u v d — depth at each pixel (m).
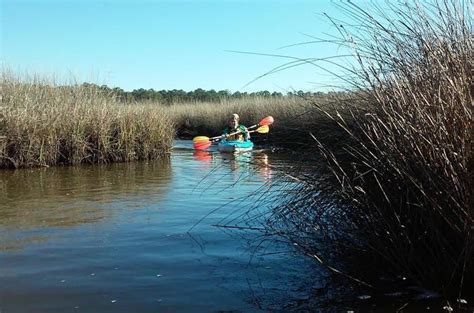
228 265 4.54
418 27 3.95
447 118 3.56
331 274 4.24
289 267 4.46
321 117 4.82
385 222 3.97
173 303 3.66
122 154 15.15
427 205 3.69
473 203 3.43
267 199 5.24
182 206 7.34
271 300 3.71
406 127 3.73
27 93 14.95
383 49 4.12
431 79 3.74
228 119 26.77
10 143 13.23
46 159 13.73
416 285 3.89
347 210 4.32
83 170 12.59
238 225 6.02
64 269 4.43
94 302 3.68
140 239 5.46
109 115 15.21
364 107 4.35
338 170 4.36
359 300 3.66
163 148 16.30
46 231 5.84
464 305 3.49
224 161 7.74
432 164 3.62
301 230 4.54
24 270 4.39
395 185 3.93
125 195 8.45
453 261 3.66
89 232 5.79
